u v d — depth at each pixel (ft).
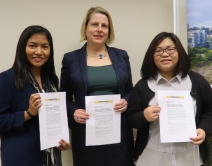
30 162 3.75
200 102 4.41
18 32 5.54
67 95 5.07
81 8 5.71
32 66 4.11
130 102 4.64
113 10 5.86
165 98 4.16
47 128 3.86
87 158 4.76
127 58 5.21
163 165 4.25
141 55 6.04
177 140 4.06
